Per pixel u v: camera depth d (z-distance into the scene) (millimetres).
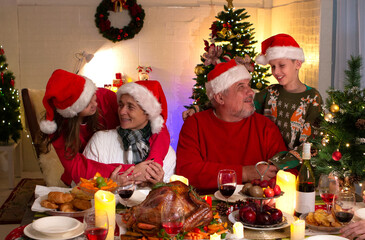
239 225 1596
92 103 2385
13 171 4867
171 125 6121
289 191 1853
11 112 4984
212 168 2449
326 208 1943
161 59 5988
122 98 2369
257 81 4859
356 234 1605
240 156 2609
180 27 5961
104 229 1415
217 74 2543
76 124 2361
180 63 6020
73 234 1572
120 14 5793
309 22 4672
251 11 6016
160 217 1597
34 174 5590
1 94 4926
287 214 1797
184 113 2820
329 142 2402
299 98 2725
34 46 5730
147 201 1668
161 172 2291
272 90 2854
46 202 1833
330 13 4285
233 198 2053
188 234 1593
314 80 4508
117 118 2705
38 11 5684
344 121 2357
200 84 4988
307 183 1842
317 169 2348
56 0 5699
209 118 2650
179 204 1501
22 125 5199
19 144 5359
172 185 1729
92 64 5867
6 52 5676
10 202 4383
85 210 1821
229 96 2514
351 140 2346
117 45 5887
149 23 5918
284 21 5520
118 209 1892
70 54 5805
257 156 2596
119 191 1837
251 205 1768
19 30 5695
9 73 5156
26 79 5773
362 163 2291
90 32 5797
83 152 2498
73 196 1903
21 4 5656
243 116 2568
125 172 2199
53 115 2361
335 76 4129
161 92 2508
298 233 1565
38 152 3510
